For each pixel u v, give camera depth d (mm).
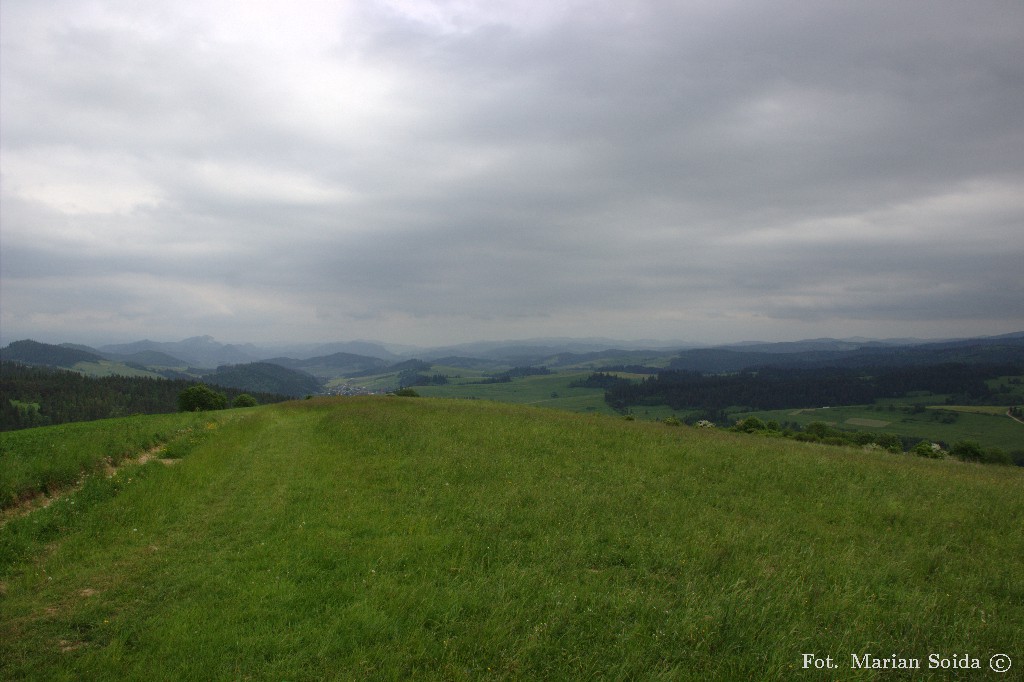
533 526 10680
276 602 7391
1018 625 7180
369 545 9578
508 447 18781
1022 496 14211
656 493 13391
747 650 6320
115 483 13516
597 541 10016
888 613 7320
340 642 6383
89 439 18109
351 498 12633
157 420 28234
